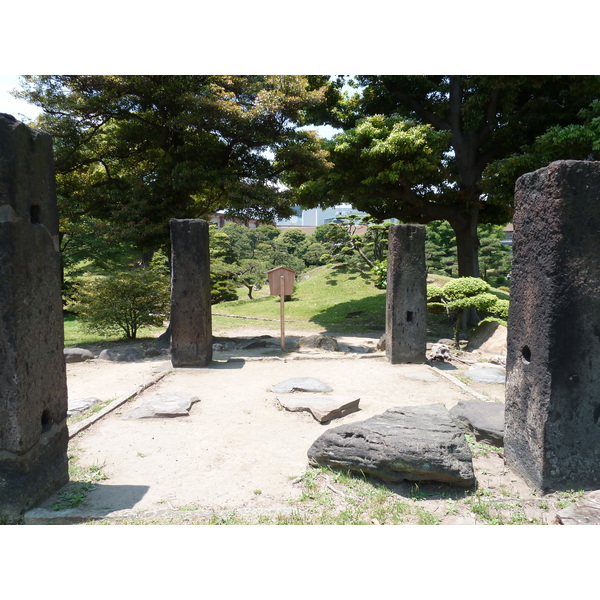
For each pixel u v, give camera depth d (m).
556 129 11.62
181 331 9.49
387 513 3.96
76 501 4.17
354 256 26.30
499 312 11.16
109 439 5.75
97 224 12.43
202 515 3.91
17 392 3.83
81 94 11.54
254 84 11.93
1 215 3.70
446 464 4.23
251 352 11.28
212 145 12.64
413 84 15.51
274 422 6.31
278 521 3.82
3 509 3.90
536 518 3.86
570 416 4.17
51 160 4.27
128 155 13.48
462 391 7.81
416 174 13.34
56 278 4.38
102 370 9.68
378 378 8.62
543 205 4.20
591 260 4.11
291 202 13.26
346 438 4.74
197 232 9.39
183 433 5.93
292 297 22.34
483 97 13.94
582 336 4.14
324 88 14.09
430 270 27.14
